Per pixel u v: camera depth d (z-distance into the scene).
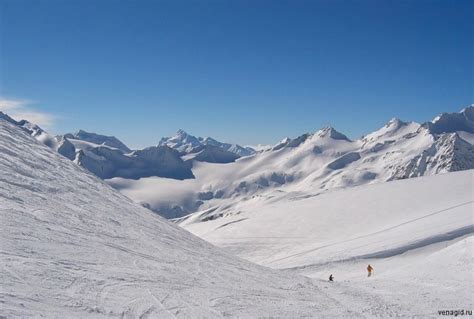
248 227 91.88
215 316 16.14
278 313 18.62
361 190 110.50
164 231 32.44
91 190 34.03
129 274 18.94
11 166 29.14
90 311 13.62
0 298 12.38
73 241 20.92
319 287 29.78
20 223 20.33
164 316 14.91
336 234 77.56
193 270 23.72
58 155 40.06
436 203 84.44
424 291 27.98
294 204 111.19
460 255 36.38
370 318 20.09
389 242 58.72
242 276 26.02
